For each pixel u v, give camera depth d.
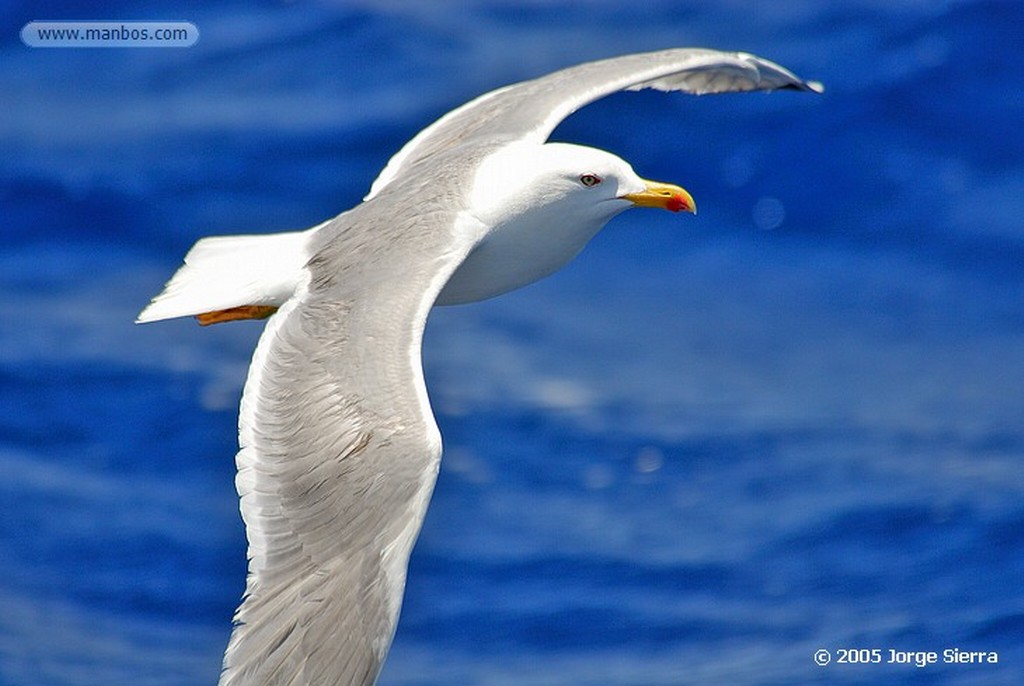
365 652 8.02
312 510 8.34
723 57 12.40
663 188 10.87
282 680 7.95
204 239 10.33
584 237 11.00
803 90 13.04
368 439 8.41
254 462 8.55
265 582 8.20
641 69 12.02
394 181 10.72
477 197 10.38
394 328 8.87
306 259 9.88
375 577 8.14
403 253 9.45
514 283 10.91
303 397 8.69
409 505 8.23
